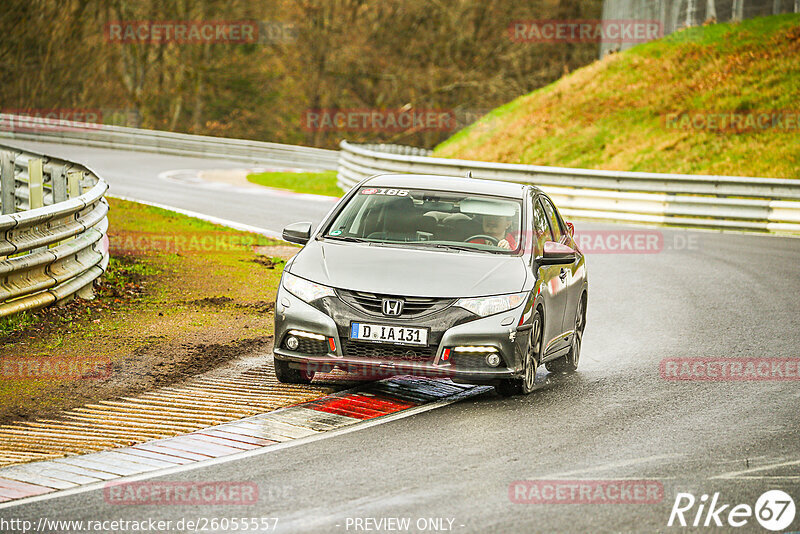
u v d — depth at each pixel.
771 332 41.91
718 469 23.19
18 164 63.56
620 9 156.88
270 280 49.47
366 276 28.97
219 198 92.75
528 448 24.58
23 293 36.62
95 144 159.38
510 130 132.50
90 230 44.78
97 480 21.77
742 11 133.25
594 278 57.09
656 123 119.50
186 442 24.73
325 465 22.89
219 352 34.66
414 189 33.53
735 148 108.94
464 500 20.50
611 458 23.89
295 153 162.62
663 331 42.28
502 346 28.25
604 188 86.75
